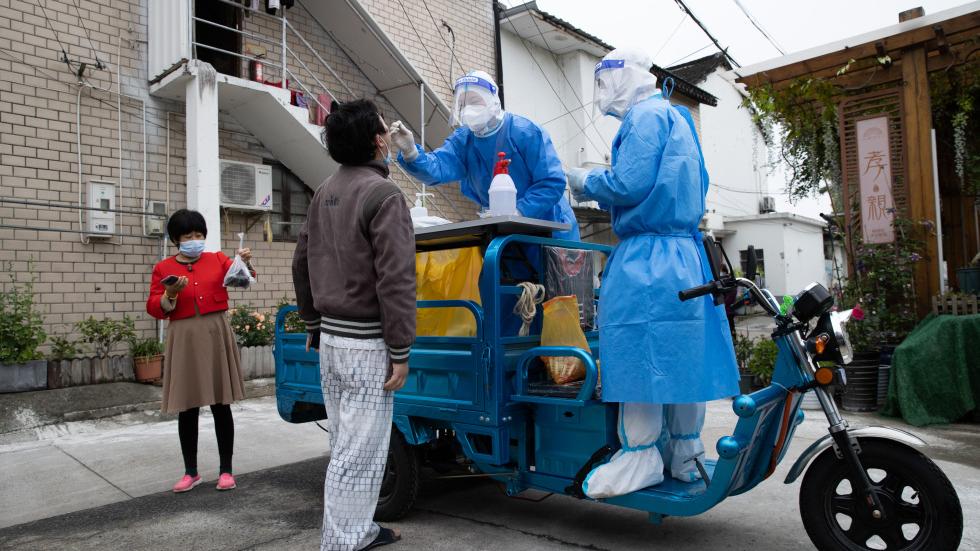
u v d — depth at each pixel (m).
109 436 4.98
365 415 2.29
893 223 5.78
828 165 6.76
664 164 2.50
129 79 6.82
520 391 2.69
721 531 2.81
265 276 7.91
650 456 2.56
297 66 8.59
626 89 2.74
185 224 3.66
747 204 22.31
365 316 2.28
